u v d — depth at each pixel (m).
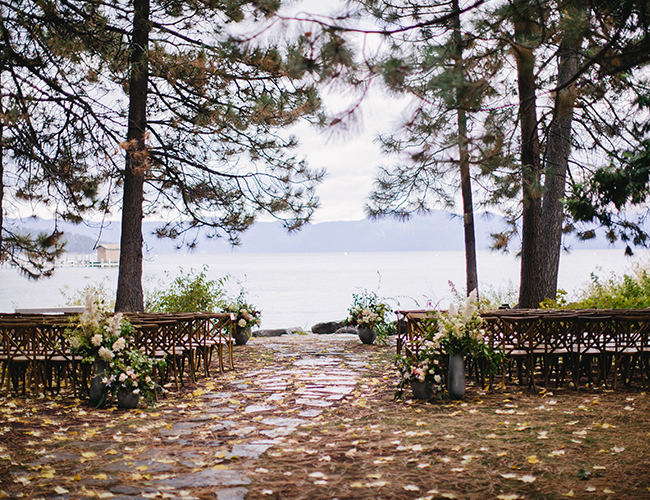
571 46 4.23
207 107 11.21
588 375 6.95
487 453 4.26
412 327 7.64
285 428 5.21
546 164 11.61
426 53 3.61
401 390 6.41
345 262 143.38
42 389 7.18
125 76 10.66
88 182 10.65
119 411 6.02
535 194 6.08
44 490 3.57
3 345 6.66
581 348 7.09
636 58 4.03
